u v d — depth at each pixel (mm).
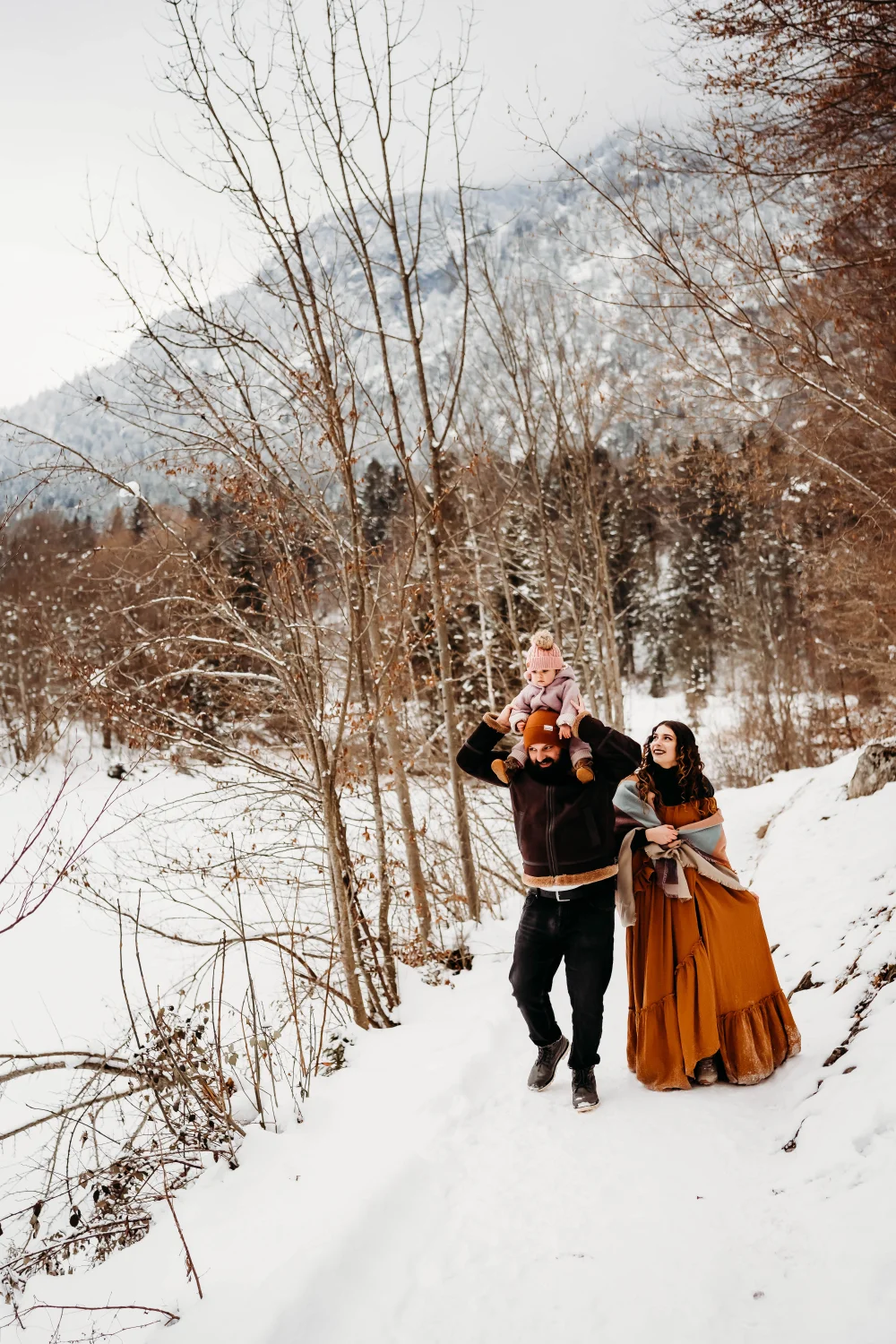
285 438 6422
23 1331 3479
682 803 4336
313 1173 4109
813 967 5098
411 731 10180
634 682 43625
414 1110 4453
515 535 14867
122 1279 3643
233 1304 3156
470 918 8867
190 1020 5043
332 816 5949
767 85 7164
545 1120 4207
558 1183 3635
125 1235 4277
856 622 16469
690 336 7359
